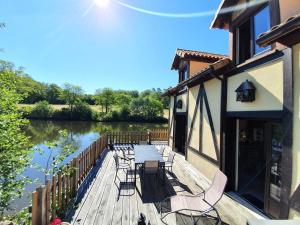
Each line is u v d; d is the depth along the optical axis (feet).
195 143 24.11
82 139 59.36
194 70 30.09
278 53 11.64
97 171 22.07
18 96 17.63
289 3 11.61
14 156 14.49
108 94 141.18
